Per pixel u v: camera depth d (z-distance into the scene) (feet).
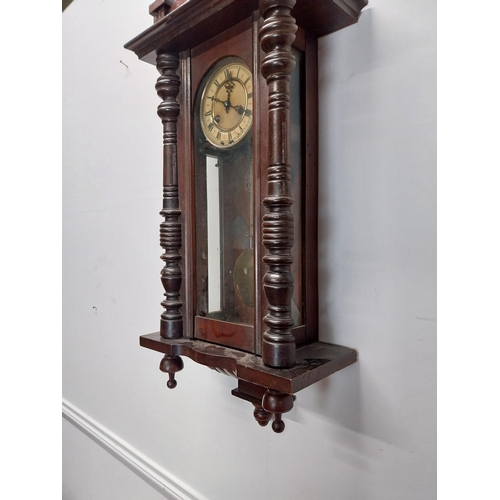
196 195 2.02
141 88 3.04
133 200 3.13
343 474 1.98
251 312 1.78
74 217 3.82
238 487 2.48
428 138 1.67
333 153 1.95
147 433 3.14
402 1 1.72
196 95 2.00
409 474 1.77
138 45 2.06
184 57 2.03
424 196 1.69
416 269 1.72
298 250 1.90
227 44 1.83
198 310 2.03
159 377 3.00
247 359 1.66
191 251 2.03
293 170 1.85
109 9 3.33
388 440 1.82
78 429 3.97
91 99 3.55
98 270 3.52
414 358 1.74
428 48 1.66
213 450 2.63
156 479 3.00
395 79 1.75
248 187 1.79
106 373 3.51
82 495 3.98
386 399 1.82
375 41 1.80
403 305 1.76
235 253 1.85
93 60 3.51
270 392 1.54
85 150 3.64
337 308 1.96
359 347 1.89
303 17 1.77
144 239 3.04
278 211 1.50
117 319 3.34
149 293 3.02
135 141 3.10
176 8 1.81
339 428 1.98
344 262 1.93
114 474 3.52
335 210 1.95
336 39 1.92
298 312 1.92
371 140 1.83
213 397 2.61
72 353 3.94
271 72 1.50
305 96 1.88
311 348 1.88
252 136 1.73
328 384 2.01
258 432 2.35
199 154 2.00
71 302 3.91
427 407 1.71
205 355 1.76
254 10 1.68
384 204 1.80
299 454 2.15
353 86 1.87
